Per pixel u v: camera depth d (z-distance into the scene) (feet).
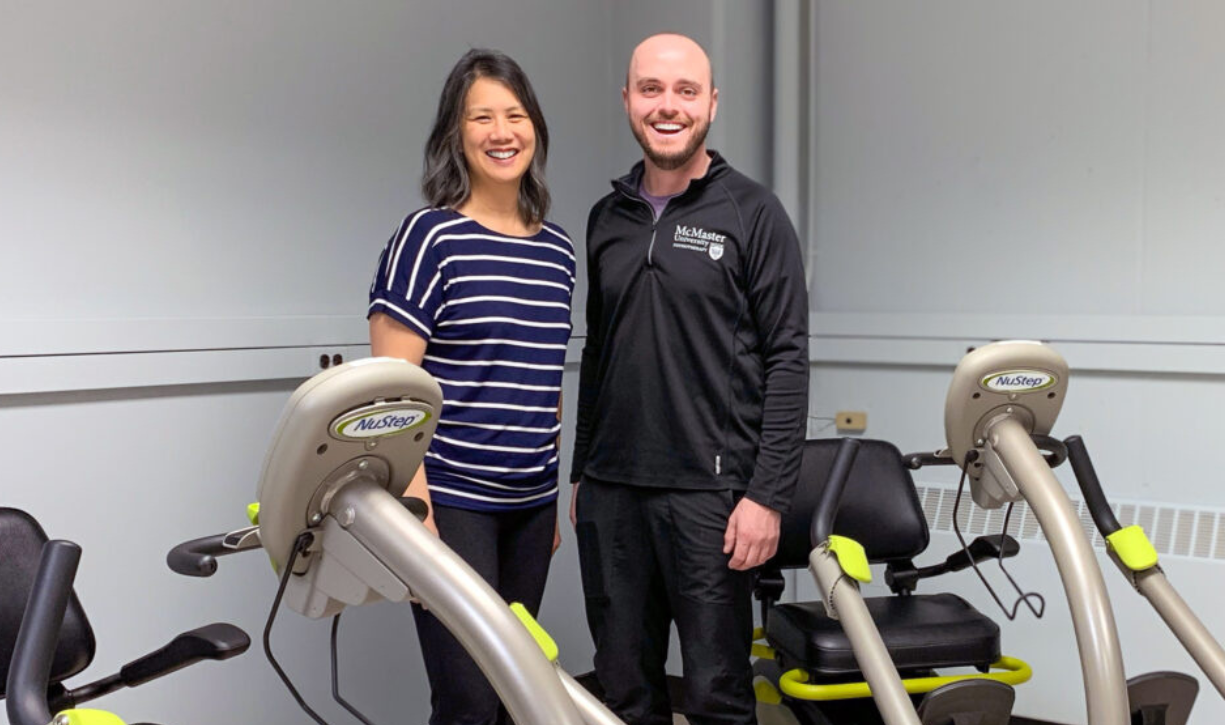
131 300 8.06
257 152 8.87
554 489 7.25
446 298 6.68
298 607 4.66
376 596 4.45
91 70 7.80
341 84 9.51
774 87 11.92
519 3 11.09
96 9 7.82
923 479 11.41
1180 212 10.17
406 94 10.10
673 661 11.79
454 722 6.70
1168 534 10.07
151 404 8.18
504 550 7.16
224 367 8.53
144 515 8.14
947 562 8.87
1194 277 10.14
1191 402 10.16
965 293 11.26
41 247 7.57
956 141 11.21
